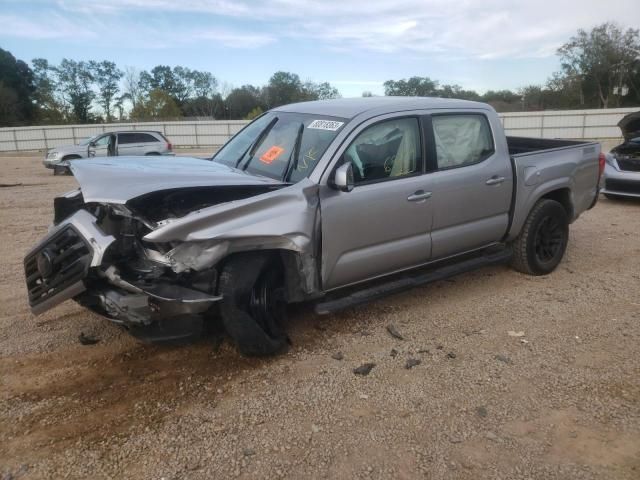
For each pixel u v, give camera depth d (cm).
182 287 374
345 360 415
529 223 577
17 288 575
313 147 439
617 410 347
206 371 400
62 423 338
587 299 535
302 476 290
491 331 465
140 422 339
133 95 7450
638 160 997
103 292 376
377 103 482
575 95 6334
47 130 3981
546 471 294
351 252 437
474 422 337
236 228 370
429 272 508
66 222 387
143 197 376
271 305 413
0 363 411
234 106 7594
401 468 296
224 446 315
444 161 495
